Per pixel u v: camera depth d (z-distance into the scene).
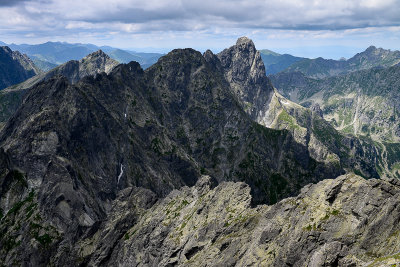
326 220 85.38
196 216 136.75
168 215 151.88
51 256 173.12
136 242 146.50
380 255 70.12
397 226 73.31
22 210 191.75
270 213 102.94
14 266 170.50
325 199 92.56
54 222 183.75
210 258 104.88
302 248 81.75
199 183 161.38
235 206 127.69
